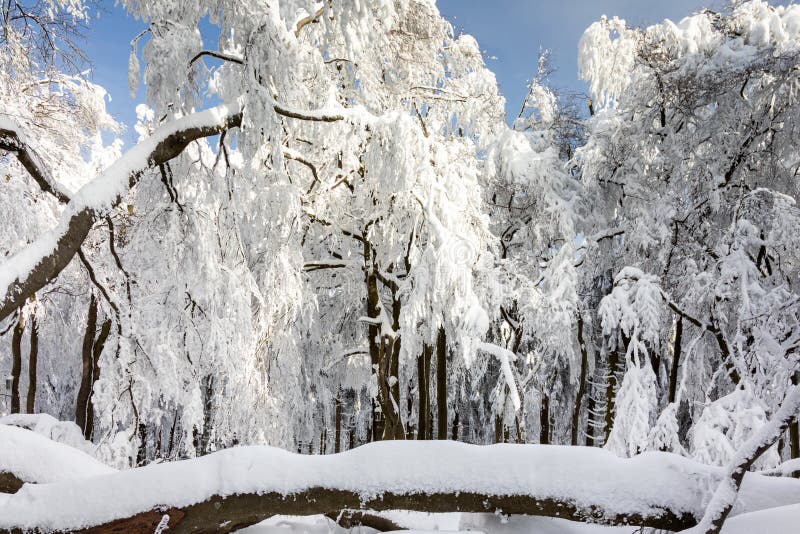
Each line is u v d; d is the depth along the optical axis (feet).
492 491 8.77
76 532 8.45
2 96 25.07
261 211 30.55
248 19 19.88
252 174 28.71
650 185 44.42
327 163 34.22
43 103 30.76
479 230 36.70
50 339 46.39
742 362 19.35
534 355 45.06
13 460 11.15
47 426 20.43
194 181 25.32
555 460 9.11
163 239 25.85
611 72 50.08
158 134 17.28
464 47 44.16
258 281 33.50
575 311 42.27
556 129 52.06
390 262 37.17
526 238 49.29
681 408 38.50
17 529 8.54
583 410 53.83
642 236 40.19
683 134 42.16
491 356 46.37
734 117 38.68
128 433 22.38
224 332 26.96
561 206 43.57
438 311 31.81
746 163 38.81
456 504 8.82
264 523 10.72
